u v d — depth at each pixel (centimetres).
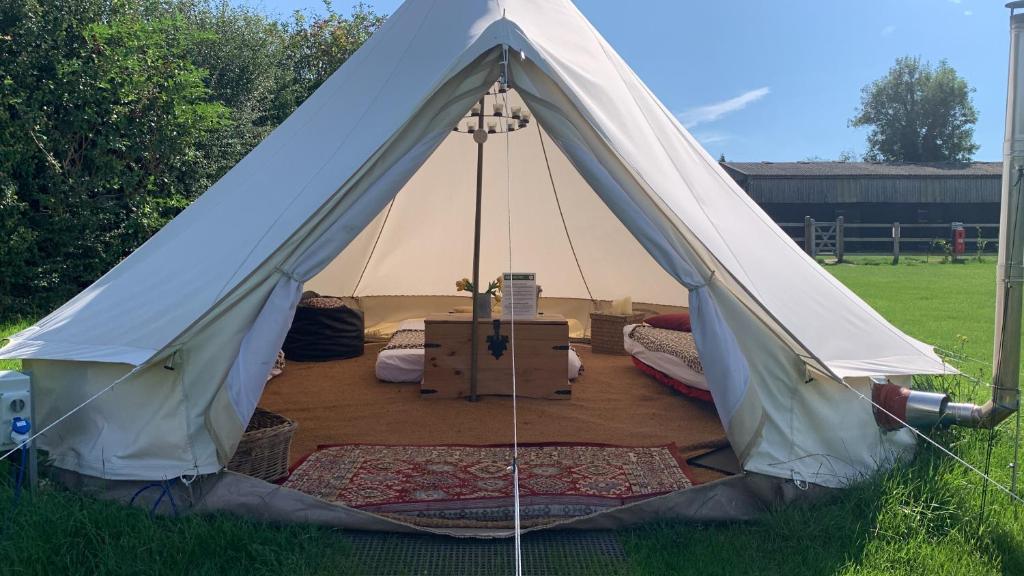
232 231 311
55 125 746
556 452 354
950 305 921
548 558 254
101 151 774
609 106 318
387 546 261
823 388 291
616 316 609
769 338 288
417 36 358
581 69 331
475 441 375
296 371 541
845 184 2061
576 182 541
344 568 242
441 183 564
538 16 364
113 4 831
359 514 268
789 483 281
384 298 663
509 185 537
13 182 702
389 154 295
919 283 1199
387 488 301
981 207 2150
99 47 777
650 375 529
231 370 276
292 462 339
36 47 740
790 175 2055
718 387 283
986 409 303
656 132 341
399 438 379
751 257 315
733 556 250
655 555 253
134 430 276
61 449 289
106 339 293
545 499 289
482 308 471
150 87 821
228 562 240
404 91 319
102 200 784
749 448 281
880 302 951
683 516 279
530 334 466
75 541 238
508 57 301
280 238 285
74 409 283
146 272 321
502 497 290
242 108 1336
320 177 303
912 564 246
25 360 301
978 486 295
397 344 532
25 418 272
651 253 291
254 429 321
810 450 288
